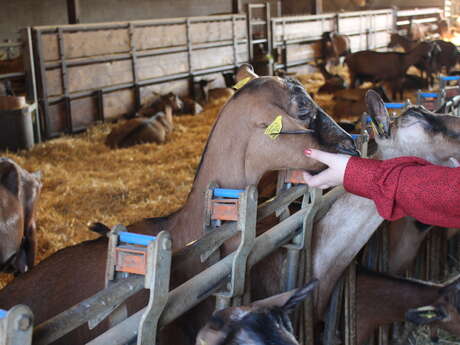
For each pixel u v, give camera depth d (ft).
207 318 8.54
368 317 10.73
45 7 57.11
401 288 10.56
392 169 5.75
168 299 6.36
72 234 18.78
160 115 33.47
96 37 37.09
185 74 45.39
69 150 30.48
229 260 7.47
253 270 9.12
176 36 44.19
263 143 8.60
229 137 8.80
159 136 32.09
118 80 39.24
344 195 9.75
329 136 8.61
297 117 8.57
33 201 15.12
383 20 80.18
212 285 7.15
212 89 46.65
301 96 8.64
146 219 9.51
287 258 9.17
